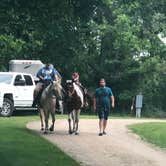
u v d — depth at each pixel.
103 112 23.55
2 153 16.33
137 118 39.81
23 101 35.25
